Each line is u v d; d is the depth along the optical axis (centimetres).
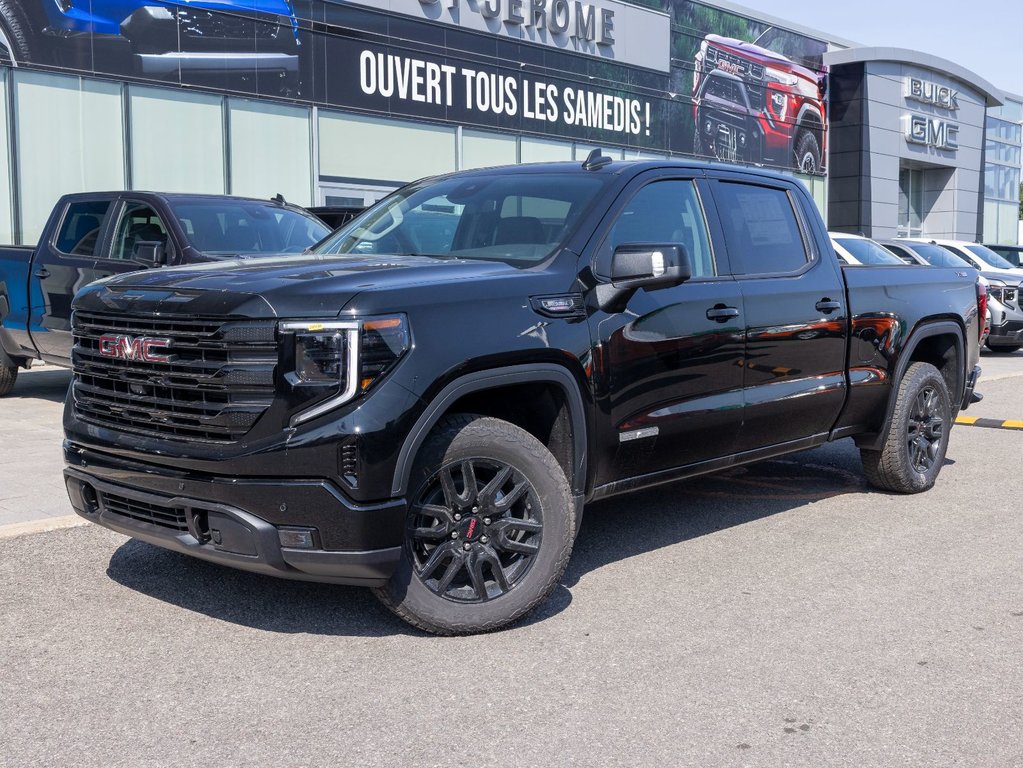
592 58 2412
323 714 326
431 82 2072
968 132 3853
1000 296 1609
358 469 352
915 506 614
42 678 353
